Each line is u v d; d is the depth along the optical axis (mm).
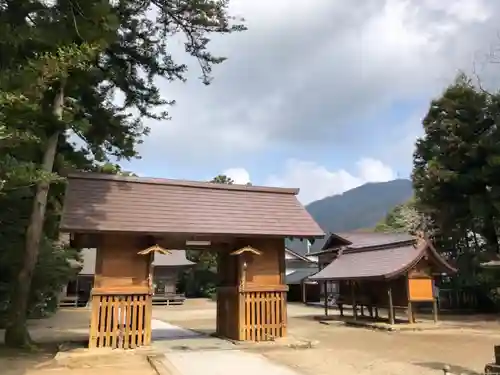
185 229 12195
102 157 17266
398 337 16172
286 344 12477
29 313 21031
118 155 17500
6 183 8555
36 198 13586
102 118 15836
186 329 18109
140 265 11984
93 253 42844
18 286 12977
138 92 16000
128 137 17094
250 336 12883
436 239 29172
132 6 14094
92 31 11344
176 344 12727
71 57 9273
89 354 10555
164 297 40500
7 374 9031
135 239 12086
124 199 12555
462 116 26562
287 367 9758
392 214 52375
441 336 16406
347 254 25828
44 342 13953
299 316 26391
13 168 8500
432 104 28906
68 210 11570
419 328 18594
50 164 13031
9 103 7832
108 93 15891
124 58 15234
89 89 14992
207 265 47906
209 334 15469
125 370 9453
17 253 15789
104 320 11383
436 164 26812
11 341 12406
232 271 13719
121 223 11711
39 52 10625
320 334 17266
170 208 12805
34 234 13422
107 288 11508
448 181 25969
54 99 13266
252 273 13227
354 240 37125
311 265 49719
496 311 26672
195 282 50156
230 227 12789
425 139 29797
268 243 13570
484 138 24781
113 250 11812
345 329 19219
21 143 10219
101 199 12266
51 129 12898
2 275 16906
